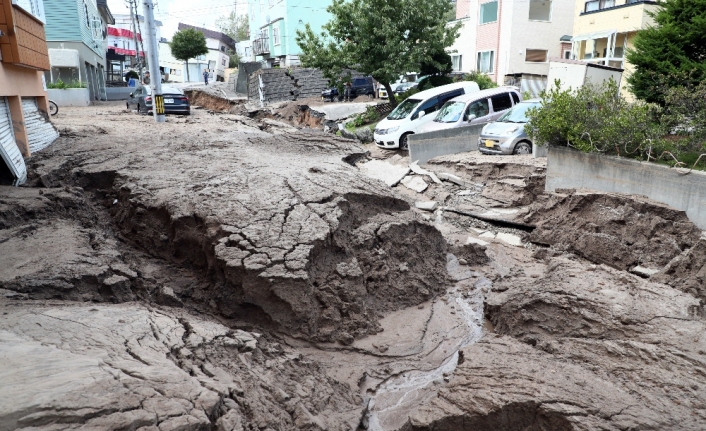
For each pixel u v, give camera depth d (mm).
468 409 4887
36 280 5871
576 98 11656
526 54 27047
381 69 21219
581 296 6754
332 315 6922
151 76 20203
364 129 20078
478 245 9820
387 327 7414
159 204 8516
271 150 13180
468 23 30484
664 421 4477
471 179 13773
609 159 10664
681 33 12406
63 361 3936
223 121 22531
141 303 6289
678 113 10500
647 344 5707
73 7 32062
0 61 10633
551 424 4656
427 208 12484
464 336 7246
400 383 6188
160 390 3793
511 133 14398
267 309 6648
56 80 33375
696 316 6336
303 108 25000
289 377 5441
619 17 21703
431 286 8586
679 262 8016
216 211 7887
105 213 9750
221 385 4258
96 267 6379
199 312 6898
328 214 7953
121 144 13555
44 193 9086
